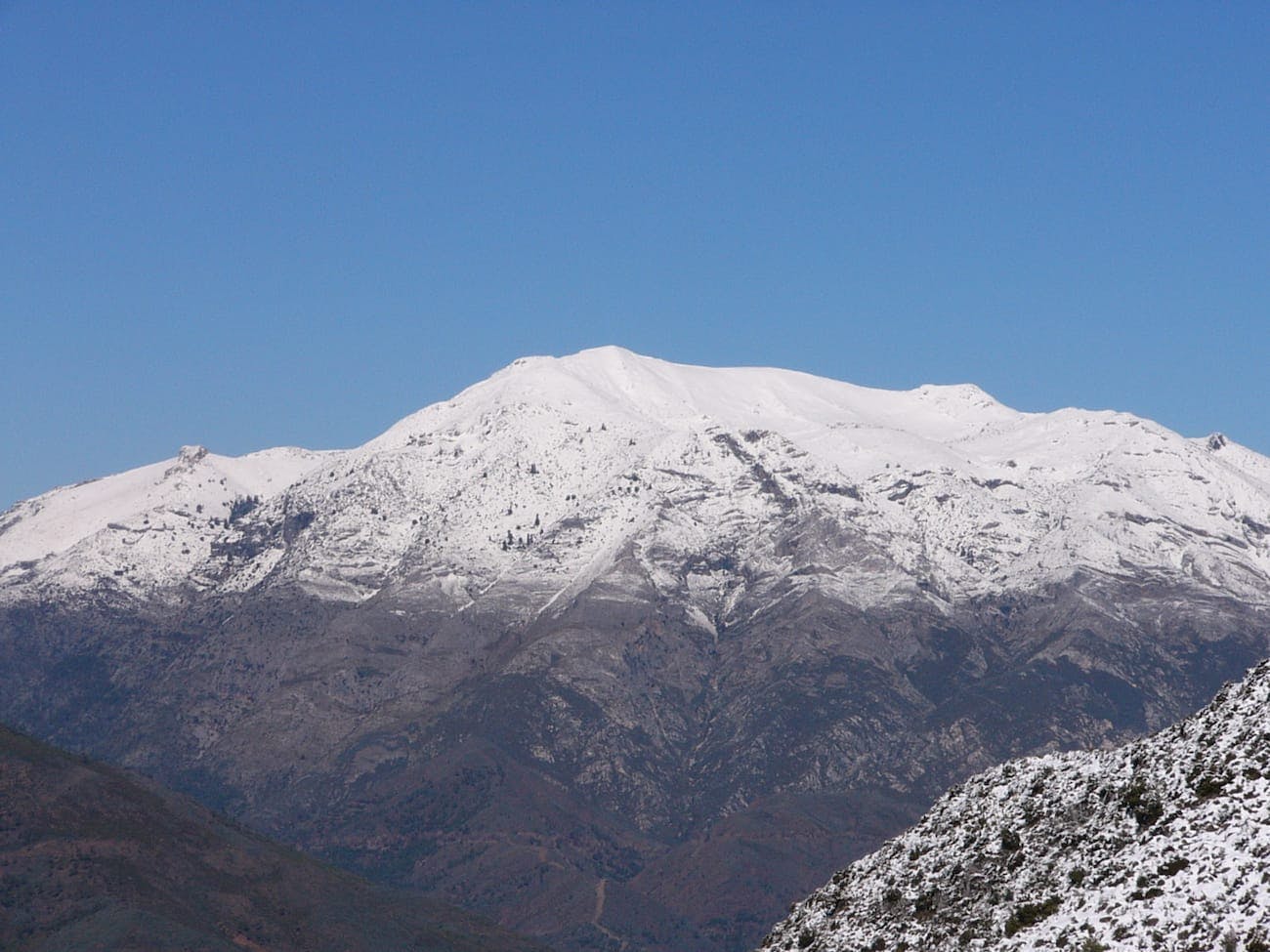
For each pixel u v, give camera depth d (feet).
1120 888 369.91
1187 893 352.28
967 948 395.34
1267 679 411.95
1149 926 349.61
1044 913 388.37
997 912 402.11
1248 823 363.35
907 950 414.62
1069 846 410.72
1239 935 331.16
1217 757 395.55
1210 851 360.28
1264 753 383.24
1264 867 345.10
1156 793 400.88
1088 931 361.92
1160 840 378.94
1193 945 336.90
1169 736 426.10
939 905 427.74
